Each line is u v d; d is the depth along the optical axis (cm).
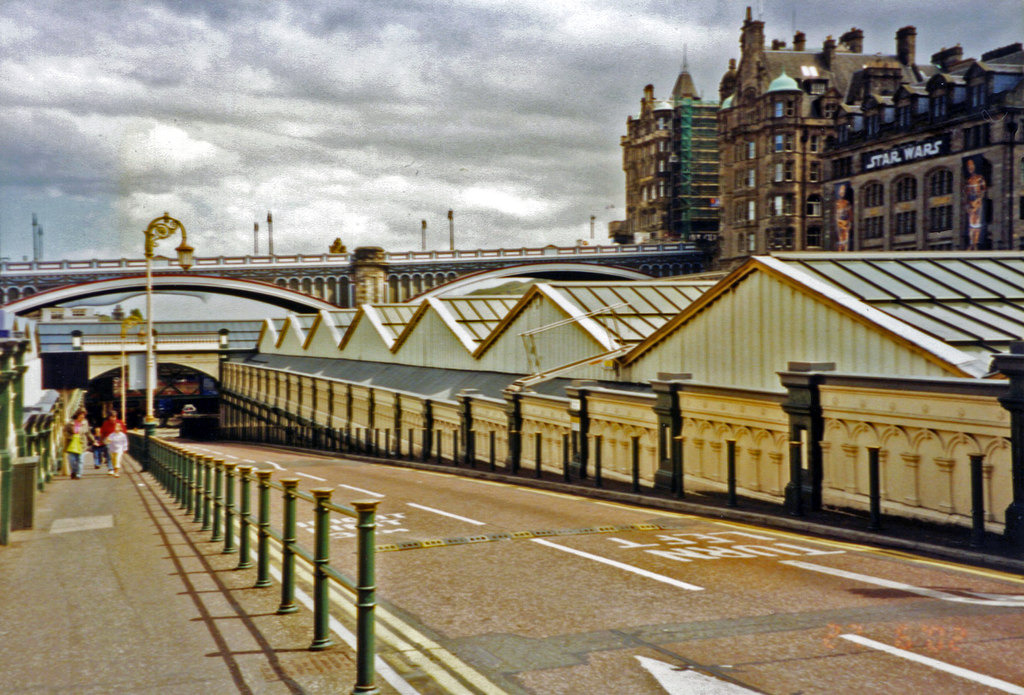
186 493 1616
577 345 3003
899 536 1130
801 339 1875
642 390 2509
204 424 10462
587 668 661
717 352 2178
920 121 9619
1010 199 8569
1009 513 1023
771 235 12769
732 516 1387
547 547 1141
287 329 7919
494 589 920
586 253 15025
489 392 3381
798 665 653
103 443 3572
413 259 14088
